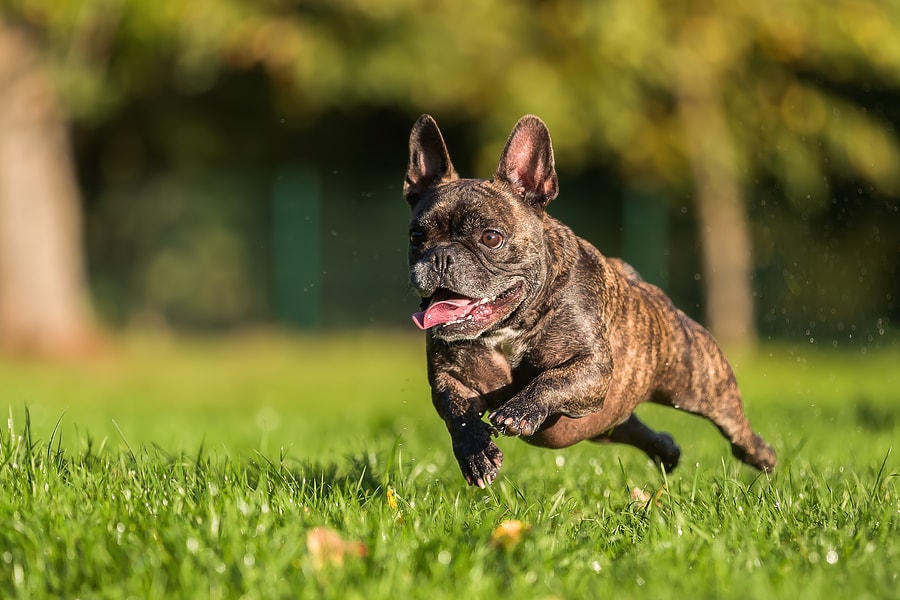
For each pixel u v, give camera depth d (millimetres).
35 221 20234
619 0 17125
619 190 22125
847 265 19438
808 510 5082
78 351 20547
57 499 4695
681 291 21422
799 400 10859
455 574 4066
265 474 5270
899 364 16875
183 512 4656
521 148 5496
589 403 5137
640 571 4230
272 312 23797
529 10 18344
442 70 18344
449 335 5059
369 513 4812
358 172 26656
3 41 18719
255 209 23922
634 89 18625
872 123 19219
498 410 4910
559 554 4332
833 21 17969
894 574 4152
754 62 19188
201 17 17641
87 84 18328
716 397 6035
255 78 23781
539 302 5227
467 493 5676
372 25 18219
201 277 24328
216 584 3854
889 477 6066
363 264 23531
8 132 19797
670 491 5336
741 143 19484
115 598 3785
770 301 19906
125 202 25047
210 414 11938
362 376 17828
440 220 5266
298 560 4098
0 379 16562
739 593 3893
